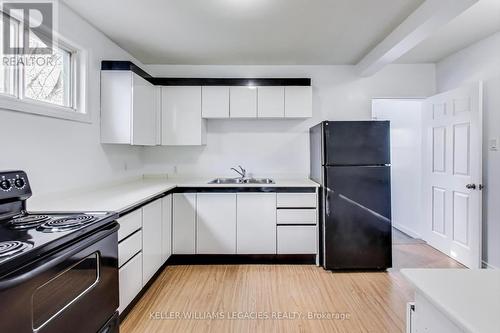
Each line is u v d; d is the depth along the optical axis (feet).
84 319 4.13
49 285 3.48
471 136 9.50
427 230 12.11
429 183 11.87
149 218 8.00
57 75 7.50
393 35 8.82
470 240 9.59
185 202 10.14
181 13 7.79
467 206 9.72
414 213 13.48
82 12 7.71
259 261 10.36
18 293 3.02
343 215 9.59
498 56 9.02
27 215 5.19
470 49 10.19
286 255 10.28
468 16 8.04
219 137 12.24
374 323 6.73
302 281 8.89
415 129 13.32
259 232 10.14
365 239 9.61
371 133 9.56
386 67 12.23
